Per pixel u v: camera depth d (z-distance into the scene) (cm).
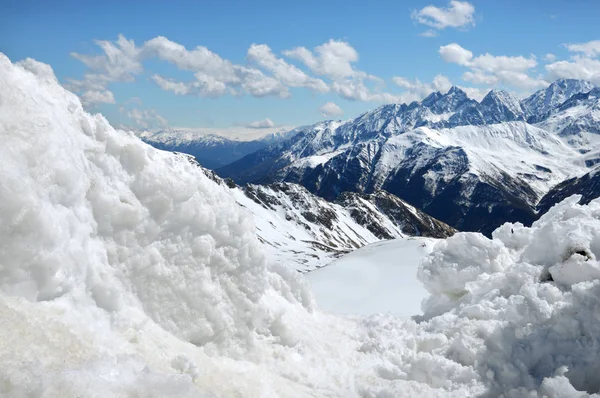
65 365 422
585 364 736
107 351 484
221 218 757
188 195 723
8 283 464
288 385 684
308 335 851
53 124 568
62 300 499
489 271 1137
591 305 791
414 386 748
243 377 638
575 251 923
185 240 705
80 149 628
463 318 934
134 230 656
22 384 369
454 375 768
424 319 1160
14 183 477
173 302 663
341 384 754
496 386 743
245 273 764
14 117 524
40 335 440
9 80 552
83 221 582
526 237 1255
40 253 486
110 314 555
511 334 807
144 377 437
